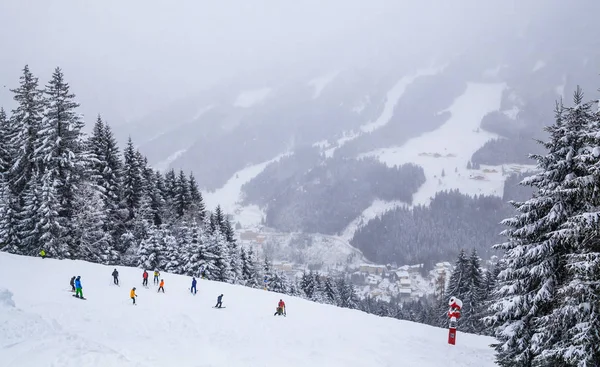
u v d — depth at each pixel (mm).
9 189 42844
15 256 36062
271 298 33438
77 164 40875
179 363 15039
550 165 16984
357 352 20625
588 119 16453
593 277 13352
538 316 17094
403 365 19125
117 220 51500
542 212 17562
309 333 23891
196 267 50406
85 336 17484
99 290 28172
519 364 17250
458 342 25422
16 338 14367
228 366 15773
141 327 20703
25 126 40719
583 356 13266
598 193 14375
